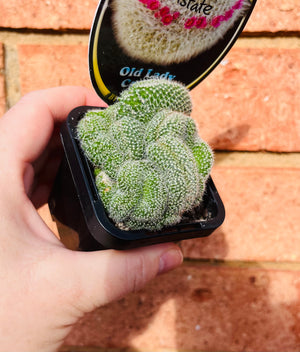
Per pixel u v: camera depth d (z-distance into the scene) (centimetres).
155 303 27
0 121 22
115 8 16
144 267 19
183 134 17
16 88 27
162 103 17
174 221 17
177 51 18
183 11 17
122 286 19
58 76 27
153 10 17
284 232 27
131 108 17
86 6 26
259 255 27
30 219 20
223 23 18
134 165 16
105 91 19
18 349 19
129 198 16
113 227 17
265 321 27
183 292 27
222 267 27
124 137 17
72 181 19
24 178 22
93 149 17
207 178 18
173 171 16
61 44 27
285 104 27
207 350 27
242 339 27
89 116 18
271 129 27
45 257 19
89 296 19
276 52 27
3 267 19
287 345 27
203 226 18
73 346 27
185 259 27
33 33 27
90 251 20
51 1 26
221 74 27
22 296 19
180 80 20
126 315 27
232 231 27
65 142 19
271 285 27
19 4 26
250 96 27
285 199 27
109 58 18
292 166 27
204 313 27
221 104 27
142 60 18
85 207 18
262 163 27
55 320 19
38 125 22
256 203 27
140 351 27
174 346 27
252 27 26
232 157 27
